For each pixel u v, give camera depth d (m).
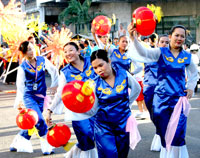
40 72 5.81
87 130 4.76
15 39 6.21
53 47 6.16
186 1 24.09
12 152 6.05
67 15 23.59
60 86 4.87
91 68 4.85
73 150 4.93
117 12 25.23
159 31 25.08
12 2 5.88
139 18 4.23
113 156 3.96
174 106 4.76
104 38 6.67
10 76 16.50
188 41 19.94
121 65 6.92
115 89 3.94
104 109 3.98
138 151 5.94
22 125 5.30
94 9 26.38
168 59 4.71
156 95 4.91
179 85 4.75
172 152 4.77
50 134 4.68
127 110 4.04
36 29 6.51
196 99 11.09
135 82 4.12
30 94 5.84
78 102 3.60
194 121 8.04
